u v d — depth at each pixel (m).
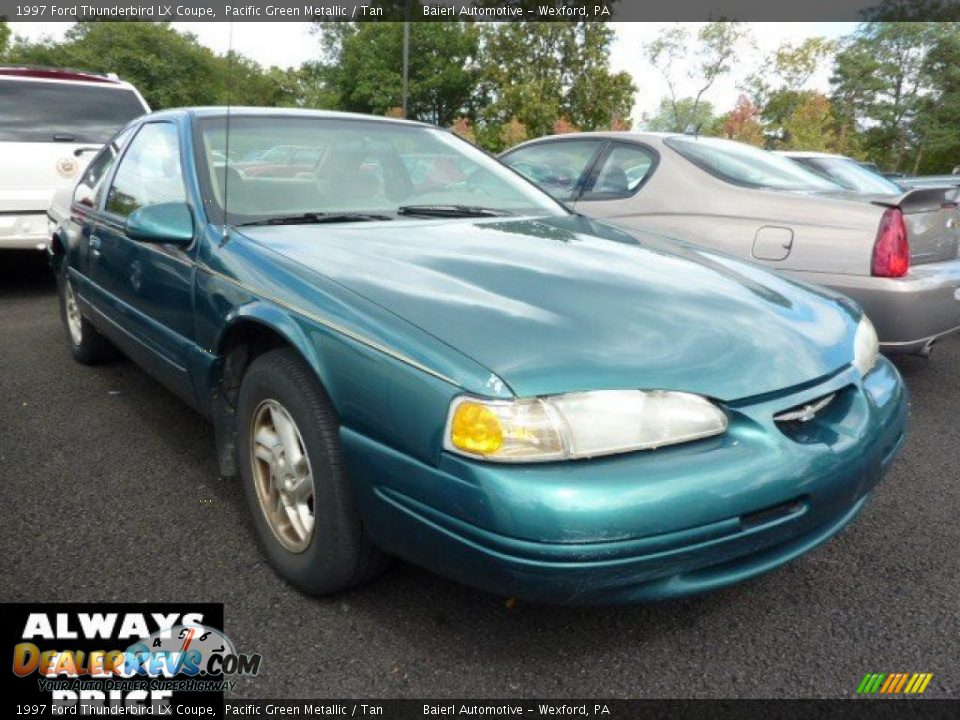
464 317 1.90
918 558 2.54
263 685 1.91
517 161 5.72
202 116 3.08
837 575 2.44
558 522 1.62
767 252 4.12
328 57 39.75
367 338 1.90
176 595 2.25
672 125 34.66
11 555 2.43
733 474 1.76
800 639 2.12
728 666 2.00
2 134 6.16
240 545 2.53
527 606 2.23
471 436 1.68
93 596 2.24
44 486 2.92
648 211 4.67
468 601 2.24
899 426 2.24
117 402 3.83
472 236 2.62
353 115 3.40
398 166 3.21
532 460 1.67
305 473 2.16
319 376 1.99
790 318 2.21
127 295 3.21
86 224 3.77
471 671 1.97
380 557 2.11
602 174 5.08
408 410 1.78
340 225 2.67
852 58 46.03
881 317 3.79
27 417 3.62
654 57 30.62
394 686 1.91
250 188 2.80
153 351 3.01
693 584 1.81
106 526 2.63
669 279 2.31
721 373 1.87
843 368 2.14
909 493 3.05
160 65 33.84
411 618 2.16
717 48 30.17
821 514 1.95
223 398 2.59
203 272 2.54
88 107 6.73
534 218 3.05
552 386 1.71
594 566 1.65
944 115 43.94
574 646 2.07
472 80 38.56
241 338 2.45
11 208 5.97
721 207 4.37
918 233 3.95
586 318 1.96
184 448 3.29
